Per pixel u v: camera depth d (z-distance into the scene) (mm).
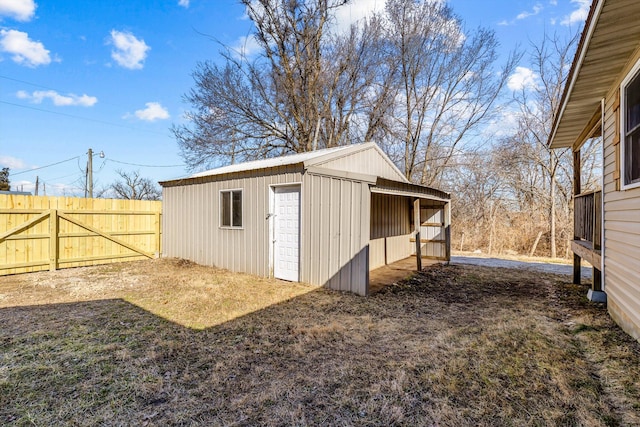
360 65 17156
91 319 4141
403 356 3064
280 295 5441
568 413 2115
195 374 2729
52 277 6641
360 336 3643
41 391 2420
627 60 3439
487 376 2607
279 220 6785
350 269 5711
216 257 7945
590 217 5348
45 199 7344
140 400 2328
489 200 17125
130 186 29656
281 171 6645
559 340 3396
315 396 2377
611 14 2758
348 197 5734
